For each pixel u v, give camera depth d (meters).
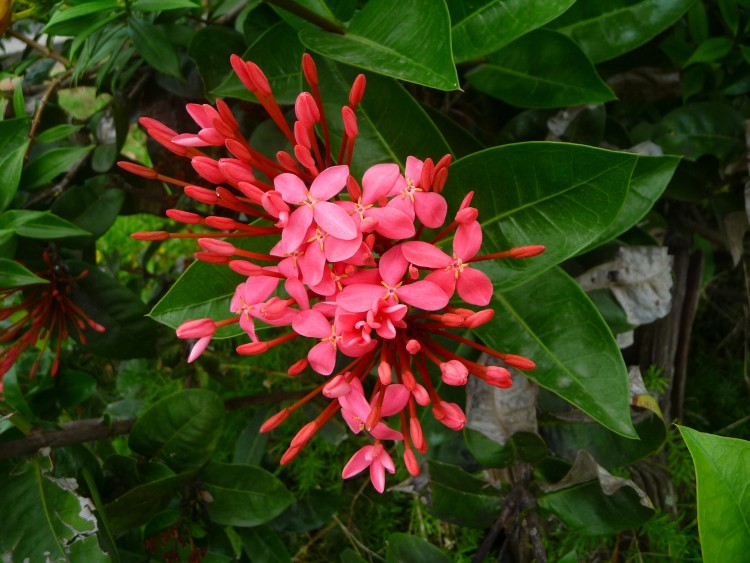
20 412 0.33
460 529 0.45
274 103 0.24
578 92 0.33
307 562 0.46
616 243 0.36
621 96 0.40
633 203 0.29
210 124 0.24
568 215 0.25
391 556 0.34
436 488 0.36
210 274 0.28
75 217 0.38
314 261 0.22
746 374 0.47
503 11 0.29
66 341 0.47
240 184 0.22
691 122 0.39
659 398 0.42
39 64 0.43
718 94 0.42
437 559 0.34
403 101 0.28
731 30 0.39
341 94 0.28
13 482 0.31
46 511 0.31
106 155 0.39
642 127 0.40
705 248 0.47
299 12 0.28
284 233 0.22
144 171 0.25
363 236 0.23
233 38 0.35
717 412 0.49
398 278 0.22
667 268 0.35
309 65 0.24
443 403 0.24
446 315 0.22
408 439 0.25
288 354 0.45
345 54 0.26
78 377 0.40
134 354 0.39
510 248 0.26
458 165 0.26
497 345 0.29
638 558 0.40
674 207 0.42
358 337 0.22
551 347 0.28
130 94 0.40
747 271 0.42
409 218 0.22
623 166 0.24
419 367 0.25
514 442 0.34
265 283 0.24
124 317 0.38
